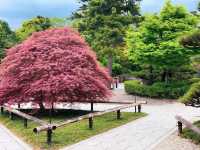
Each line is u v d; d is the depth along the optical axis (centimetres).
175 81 3659
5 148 1606
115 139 1742
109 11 4753
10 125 2156
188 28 3362
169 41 3303
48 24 6044
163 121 2250
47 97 2195
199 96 1680
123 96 3606
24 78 2230
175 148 1555
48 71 2202
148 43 3447
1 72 2323
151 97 3500
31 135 1816
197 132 1603
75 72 2214
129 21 4544
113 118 2325
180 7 3438
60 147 1590
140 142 1678
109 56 4628
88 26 4803
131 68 5306
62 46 2331
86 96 2253
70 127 2008
